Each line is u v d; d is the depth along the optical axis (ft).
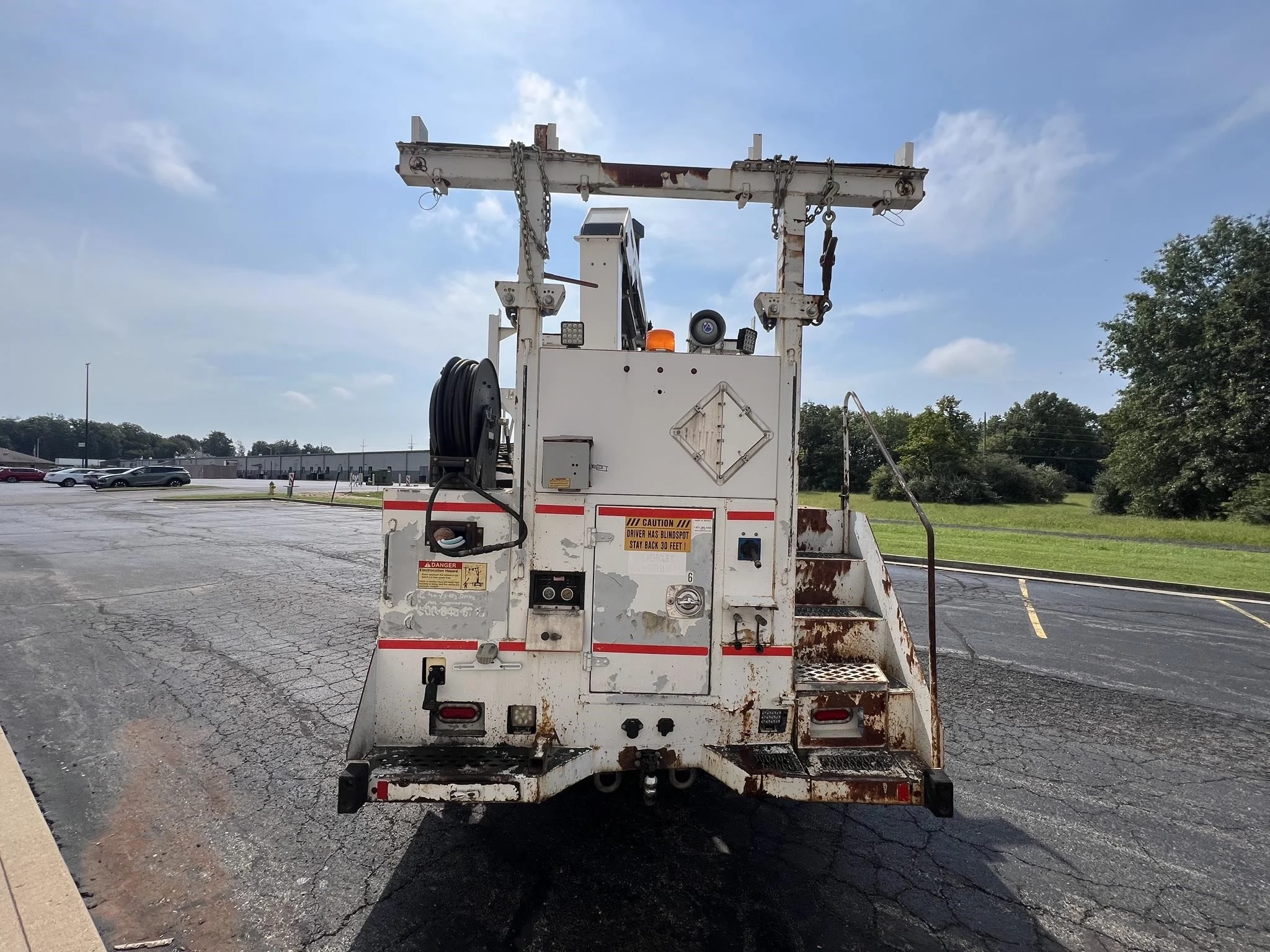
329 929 8.25
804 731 9.09
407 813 11.09
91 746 13.51
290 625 23.49
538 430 8.91
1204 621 27.07
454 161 9.21
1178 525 75.82
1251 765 13.71
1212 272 99.30
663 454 8.94
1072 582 36.52
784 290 9.48
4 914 8.23
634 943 8.09
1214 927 8.71
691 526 8.95
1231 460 89.25
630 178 9.30
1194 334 98.58
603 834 10.58
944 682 18.90
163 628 22.95
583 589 8.93
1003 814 11.57
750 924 8.51
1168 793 12.48
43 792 11.62
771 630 8.98
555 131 9.14
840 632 10.32
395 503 8.98
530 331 8.95
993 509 106.63
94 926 8.09
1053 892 9.37
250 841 10.18
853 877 9.62
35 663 18.94
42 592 29.14
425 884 9.18
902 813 11.51
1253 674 19.98
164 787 11.84
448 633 8.95
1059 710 16.76
